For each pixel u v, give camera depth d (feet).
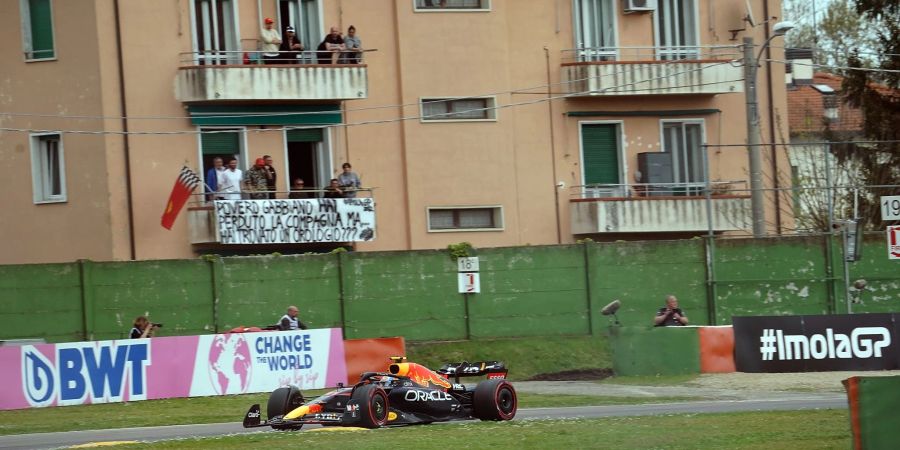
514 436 129.70
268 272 253.65
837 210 339.98
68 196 279.28
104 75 275.18
